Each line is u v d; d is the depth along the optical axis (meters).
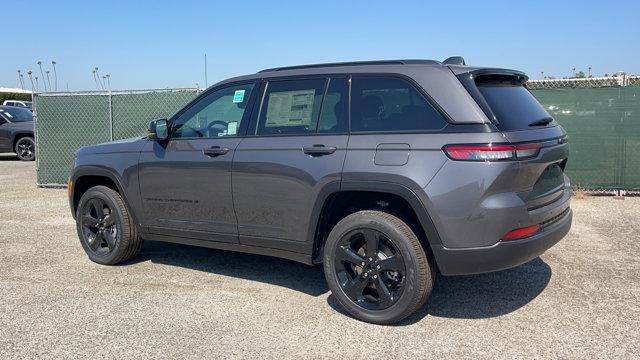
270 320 4.24
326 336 3.95
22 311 4.43
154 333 4.01
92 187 5.83
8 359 3.61
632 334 3.90
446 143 3.83
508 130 3.82
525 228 3.84
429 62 4.21
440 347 3.75
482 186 3.71
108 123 10.74
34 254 6.13
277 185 4.50
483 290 4.84
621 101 8.84
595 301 4.54
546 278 5.12
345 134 4.26
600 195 9.09
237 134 4.83
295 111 4.59
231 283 5.12
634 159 8.91
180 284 5.09
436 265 4.12
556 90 9.06
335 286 4.30
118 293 4.85
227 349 3.75
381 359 3.59
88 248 5.84
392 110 4.14
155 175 5.25
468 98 3.88
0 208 8.94
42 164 11.19
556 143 4.20
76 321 4.23
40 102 11.05
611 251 5.96
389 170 3.96
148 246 6.47
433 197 3.81
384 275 4.14
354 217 4.20
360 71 4.38
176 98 10.38
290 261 5.82
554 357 3.58
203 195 4.96
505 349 3.71
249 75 5.00
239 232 4.82
